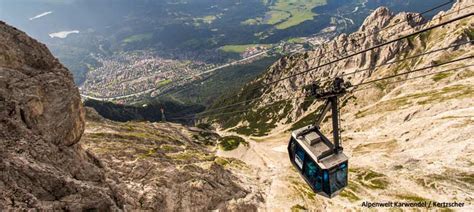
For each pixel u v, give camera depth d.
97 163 80.50
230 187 121.50
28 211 40.72
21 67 69.12
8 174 45.03
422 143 187.25
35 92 63.88
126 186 84.62
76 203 49.03
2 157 47.31
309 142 35.75
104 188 60.75
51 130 63.25
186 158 152.25
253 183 145.00
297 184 151.88
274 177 165.38
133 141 156.50
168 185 95.94
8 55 68.06
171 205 89.94
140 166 97.88
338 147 34.44
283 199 131.38
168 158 128.50
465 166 148.25
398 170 162.50
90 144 124.75
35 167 49.06
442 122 197.50
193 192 101.31
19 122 56.22
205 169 122.12
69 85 71.56
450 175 144.12
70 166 59.38
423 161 165.00
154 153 126.56
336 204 133.12
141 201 82.69
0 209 39.16
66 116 67.19
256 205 118.56
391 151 197.12
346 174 35.22
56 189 49.06
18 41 72.00
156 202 84.81
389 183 149.50
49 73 71.06
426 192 136.00
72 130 68.50
